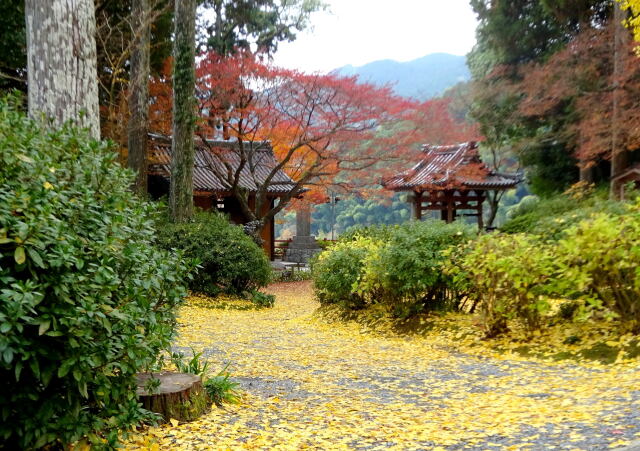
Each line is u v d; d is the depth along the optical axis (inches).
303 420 160.4
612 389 167.9
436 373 221.6
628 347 209.9
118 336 112.6
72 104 212.4
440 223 324.2
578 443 122.4
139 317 116.7
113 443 116.8
